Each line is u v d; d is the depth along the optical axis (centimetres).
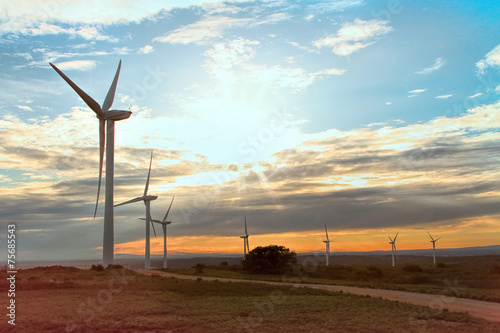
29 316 3881
